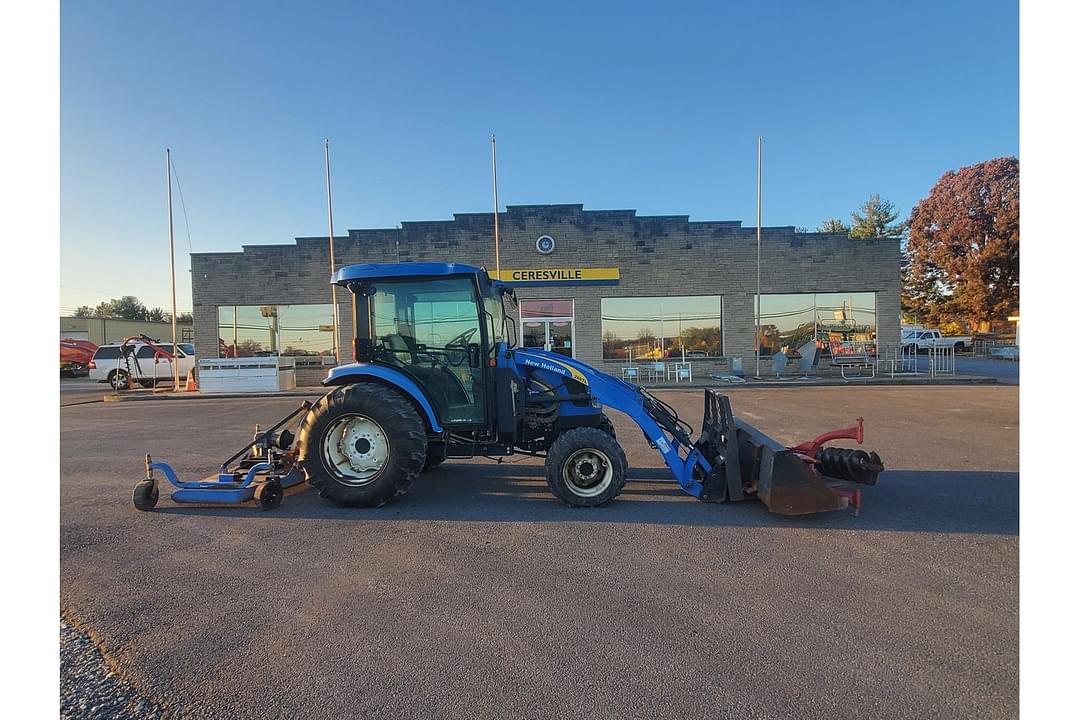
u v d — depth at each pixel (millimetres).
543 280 18812
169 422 11180
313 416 5266
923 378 17609
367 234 18875
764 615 3104
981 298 40000
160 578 3666
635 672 2576
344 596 3387
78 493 5750
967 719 2250
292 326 19250
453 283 5551
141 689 2484
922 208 44219
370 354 5609
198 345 19203
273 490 5117
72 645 2836
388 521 4805
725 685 2475
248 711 2336
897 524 4590
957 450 7480
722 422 5215
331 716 2299
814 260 19031
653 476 6246
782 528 4516
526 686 2482
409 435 5121
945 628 2945
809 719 2256
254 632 2969
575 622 3045
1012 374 20078
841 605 3213
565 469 5152
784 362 18719
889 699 2373
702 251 18922
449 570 3758
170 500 5461
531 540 4309
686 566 3785
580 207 18812
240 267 19109
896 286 19078
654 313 19016
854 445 7832
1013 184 39125
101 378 21125
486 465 6906
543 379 5820
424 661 2684
